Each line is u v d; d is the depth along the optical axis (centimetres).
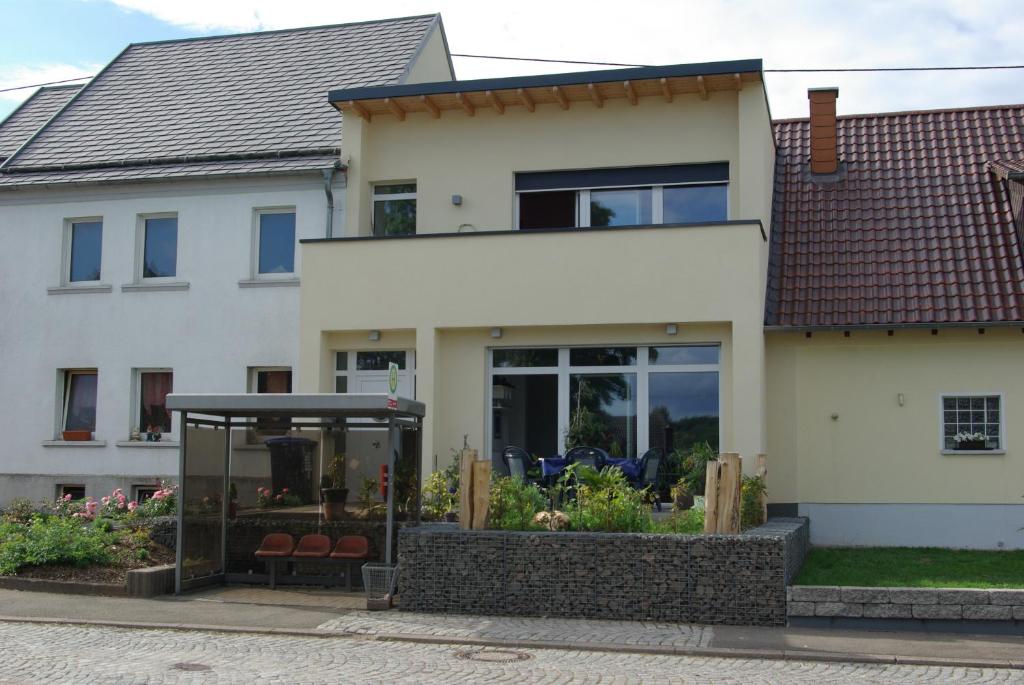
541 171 1973
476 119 1998
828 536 1789
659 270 1745
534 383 1844
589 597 1227
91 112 2422
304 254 1900
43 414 2158
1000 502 1739
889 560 1566
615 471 1464
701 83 1841
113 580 1388
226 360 2062
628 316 1750
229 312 2067
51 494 2138
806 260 1902
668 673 963
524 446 1833
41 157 2256
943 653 1048
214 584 1439
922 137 2125
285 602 1323
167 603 1305
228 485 1491
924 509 1766
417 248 1850
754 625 1186
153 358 2105
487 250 1819
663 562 1215
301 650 1055
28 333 2181
